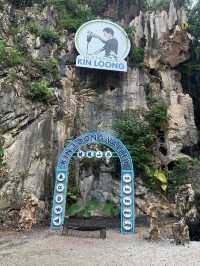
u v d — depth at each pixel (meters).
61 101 23.27
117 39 25.41
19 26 24.17
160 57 27.27
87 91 25.08
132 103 25.22
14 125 20.12
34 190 19.92
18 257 11.80
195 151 27.00
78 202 21.97
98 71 25.55
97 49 25.02
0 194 18.44
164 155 24.73
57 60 24.36
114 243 14.95
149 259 12.20
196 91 30.41
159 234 16.55
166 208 22.23
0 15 23.30
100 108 24.89
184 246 14.73
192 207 22.47
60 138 22.53
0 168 18.92
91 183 22.78
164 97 26.44
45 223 19.20
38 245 13.87
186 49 27.95
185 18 28.92
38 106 21.45
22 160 19.89
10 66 21.33
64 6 27.33
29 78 21.94
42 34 24.39
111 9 29.02
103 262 11.55
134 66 26.14
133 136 23.55
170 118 25.73
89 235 16.17
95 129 24.44
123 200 17.98
